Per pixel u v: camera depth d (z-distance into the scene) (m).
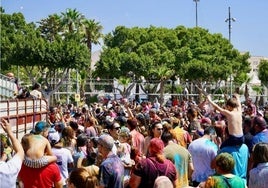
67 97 64.19
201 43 78.25
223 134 10.76
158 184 6.39
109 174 7.44
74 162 9.82
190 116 13.42
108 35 80.31
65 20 80.25
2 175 5.98
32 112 21.58
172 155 8.80
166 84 81.62
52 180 7.24
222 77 74.75
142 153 10.98
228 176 6.77
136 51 74.69
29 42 61.69
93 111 27.19
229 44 82.62
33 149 7.19
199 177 9.62
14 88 24.78
